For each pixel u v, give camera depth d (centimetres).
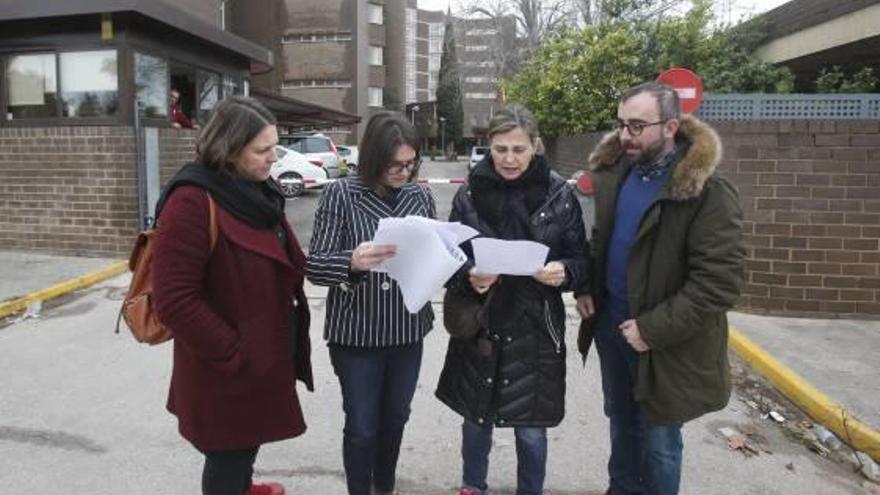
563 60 1878
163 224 229
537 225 286
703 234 262
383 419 312
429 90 8075
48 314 673
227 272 237
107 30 888
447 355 317
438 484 360
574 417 443
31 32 912
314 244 279
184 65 1058
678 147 272
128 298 254
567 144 1912
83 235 927
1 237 956
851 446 404
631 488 328
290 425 259
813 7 1037
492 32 3809
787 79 1144
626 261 288
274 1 4997
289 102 2231
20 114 940
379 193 283
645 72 1734
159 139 944
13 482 355
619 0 1856
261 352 244
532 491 310
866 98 628
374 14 5219
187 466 373
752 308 650
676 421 277
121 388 481
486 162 289
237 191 238
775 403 467
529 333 296
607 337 309
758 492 354
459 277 286
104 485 353
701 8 1569
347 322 284
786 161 626
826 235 629
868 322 625
